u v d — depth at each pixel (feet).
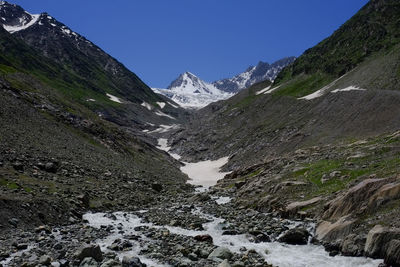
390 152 137.69
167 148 608.60
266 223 106.22
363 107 285.84
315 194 120.26
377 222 80.02
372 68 394.52
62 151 188.85
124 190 165.58
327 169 142.31
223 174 346.13
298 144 289.33
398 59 363.15
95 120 332.80
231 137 476.54
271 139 360.69
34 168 142.72
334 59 568.00
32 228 88.12
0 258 65.10
